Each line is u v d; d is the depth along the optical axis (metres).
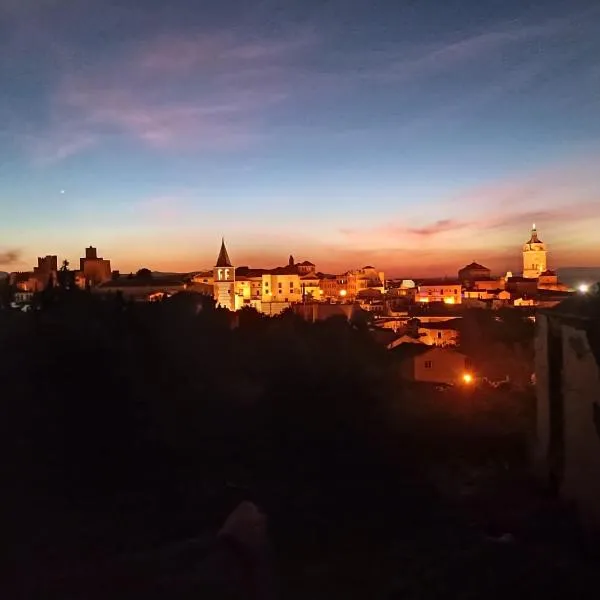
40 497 11.01
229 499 12.27
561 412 13.78
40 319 20.80
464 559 10.05
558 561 10.12
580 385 12.20
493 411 24.95
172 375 20.56
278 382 25.50
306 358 32.88
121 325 22.95
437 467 16.27
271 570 9.02
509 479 15.06
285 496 12.79
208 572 8.55
